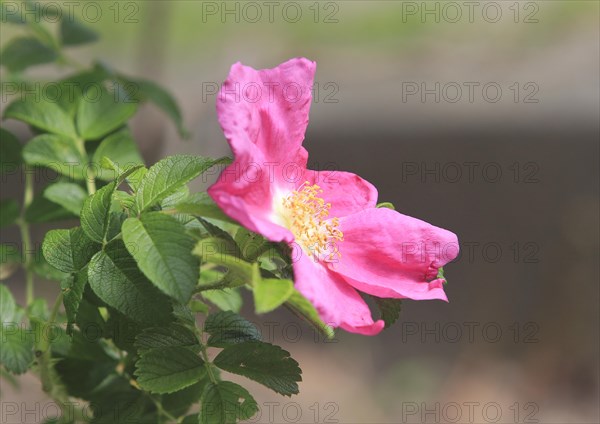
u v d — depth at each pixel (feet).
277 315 4.72
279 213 1.66
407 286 1.68
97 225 1.63
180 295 1.56
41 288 2.31
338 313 1.61
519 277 5.04
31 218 1.96
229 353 1.66
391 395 4.62
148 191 1.63
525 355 4.87
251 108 1.60
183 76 4.79
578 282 4.85
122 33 4.82
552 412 4.60
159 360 1.64
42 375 1.80
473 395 4.66
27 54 2.11
